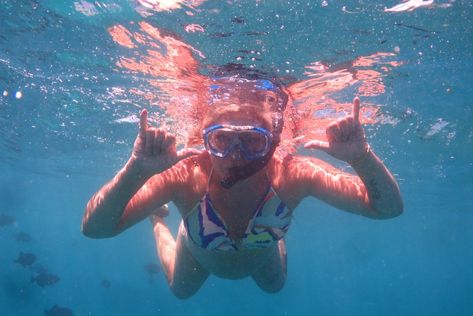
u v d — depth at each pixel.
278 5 1.23
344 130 0.78
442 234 12.61
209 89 1.81
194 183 0.94
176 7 1.29
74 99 2.59
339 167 4.06
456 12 1.29
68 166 5.66
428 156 3.63
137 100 2.35
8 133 4.09
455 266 27.94
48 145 4.33
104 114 2.85
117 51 1.72
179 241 1.30
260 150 0.86
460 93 2.07
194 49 1.52
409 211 8.24
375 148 3.33
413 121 2.58
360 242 16.81
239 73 1.62
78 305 10.35
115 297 10.41
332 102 2.07
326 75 1.70
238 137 0.85
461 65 1.71
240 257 1.10
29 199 11.98
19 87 2.52
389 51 1.54
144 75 1.92
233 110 0.91
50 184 8.10
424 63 1.68
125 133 3.32
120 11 1.38
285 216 0.97
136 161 0.76
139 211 0.91
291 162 0.99
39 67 2.09
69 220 17.66
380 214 0.89
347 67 1.67
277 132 0.99
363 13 1.27
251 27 1.35
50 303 10.18
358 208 0.92
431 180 4.95
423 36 1.44
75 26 1.56
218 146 0.86
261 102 1.72
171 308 9.96
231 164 0.85
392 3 1.23
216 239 0.95
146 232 15.34
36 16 1.53
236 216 0.94
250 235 0.96
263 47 1.46
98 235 0.88
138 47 1.64
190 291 1.44
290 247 19.84
